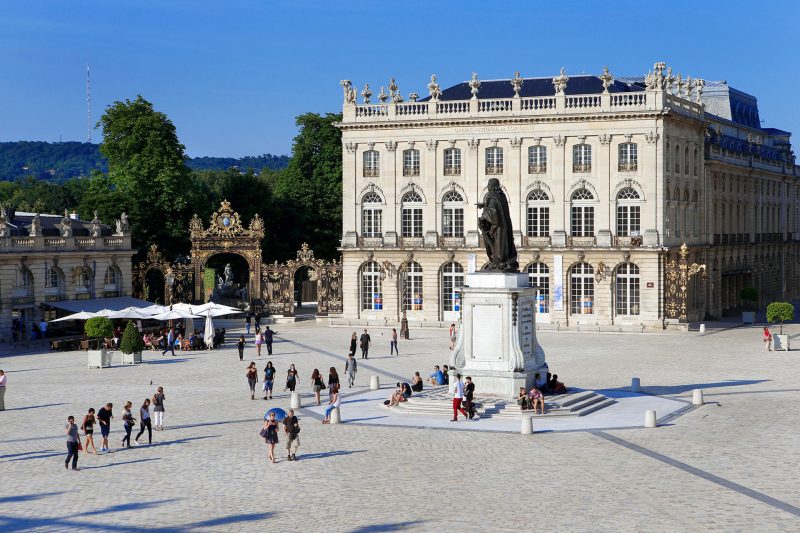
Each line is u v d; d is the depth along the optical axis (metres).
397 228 124.38
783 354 91.88
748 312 125.81
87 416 52.97
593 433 56.00
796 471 46.84
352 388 73.62
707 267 132.00
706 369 81.75
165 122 138.62
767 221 163.50
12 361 89.75
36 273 106.56
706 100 166.50
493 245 63.72
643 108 115.00
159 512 41.72
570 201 118.44
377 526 39.25
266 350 97.00
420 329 117.81
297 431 50.56
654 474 46.59
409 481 45.94
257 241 126.88
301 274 153.50
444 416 61.00
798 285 184.38
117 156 138.12
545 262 118.44
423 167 123.19
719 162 134.50
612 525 38.91
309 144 153.00
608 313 116.50
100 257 115.94
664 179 116.31
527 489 44.31
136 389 73.00
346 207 126.06
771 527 38.44
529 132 119.25
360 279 125.62
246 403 67.25
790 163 177.62
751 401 65.94
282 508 42.00
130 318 107.31
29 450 53.59
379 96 124.69
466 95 129.50
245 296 147.50
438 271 122.56
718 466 47.97
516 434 55.88
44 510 42.22
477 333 63.44
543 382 64.75
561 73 119.06
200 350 98.31
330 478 46.78
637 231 116.62
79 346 98.56
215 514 41.28
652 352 93.56
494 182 63.66
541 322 118.50
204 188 169.25
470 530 38.59
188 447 53.97
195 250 127.25
